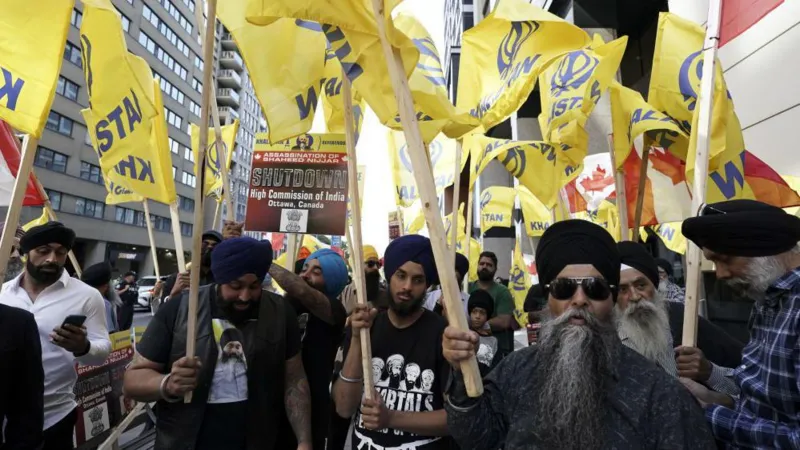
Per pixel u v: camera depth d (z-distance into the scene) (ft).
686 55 9.75
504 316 17.48
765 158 16.31
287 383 7.68
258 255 7.14
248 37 9.09
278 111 9.11
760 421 4.91
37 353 7.04
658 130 10.02
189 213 165.89
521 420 4.34
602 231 4.86
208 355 6.91
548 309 5.02
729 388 5.98
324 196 10.94
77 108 114.01
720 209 5.61
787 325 4.79
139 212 138.72
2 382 6.56
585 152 12.11
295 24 9.38
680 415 3.86
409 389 7.14
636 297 7.08
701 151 6.88
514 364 4.87
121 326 22.48
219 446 6.69
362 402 6.93
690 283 6.52
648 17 31.32
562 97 11.81
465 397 4.63
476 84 8.39
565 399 4.03
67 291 9.61
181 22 158.51
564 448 3.95
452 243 8.59
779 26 16.05
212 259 7.22
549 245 4.93
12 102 6.49
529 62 7.42
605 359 4.21
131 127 9.78
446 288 4.79
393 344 7.58
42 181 104.73
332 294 10.93
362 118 11.68
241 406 6.90
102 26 9.22
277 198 11.00
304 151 11.21
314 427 9.61
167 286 13.06
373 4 5.19
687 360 6.09
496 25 8.10
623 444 3.81
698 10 19.15
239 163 213.25
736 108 17.49
